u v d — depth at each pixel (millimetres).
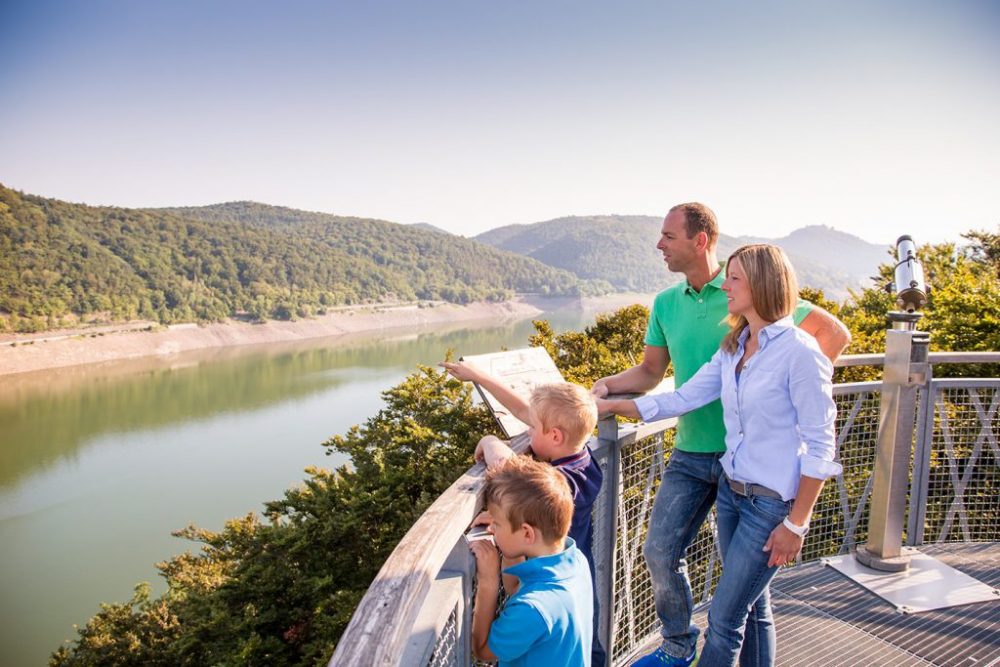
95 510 92688
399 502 14422
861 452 3230
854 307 20328
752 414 1774
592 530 2027
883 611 2660
